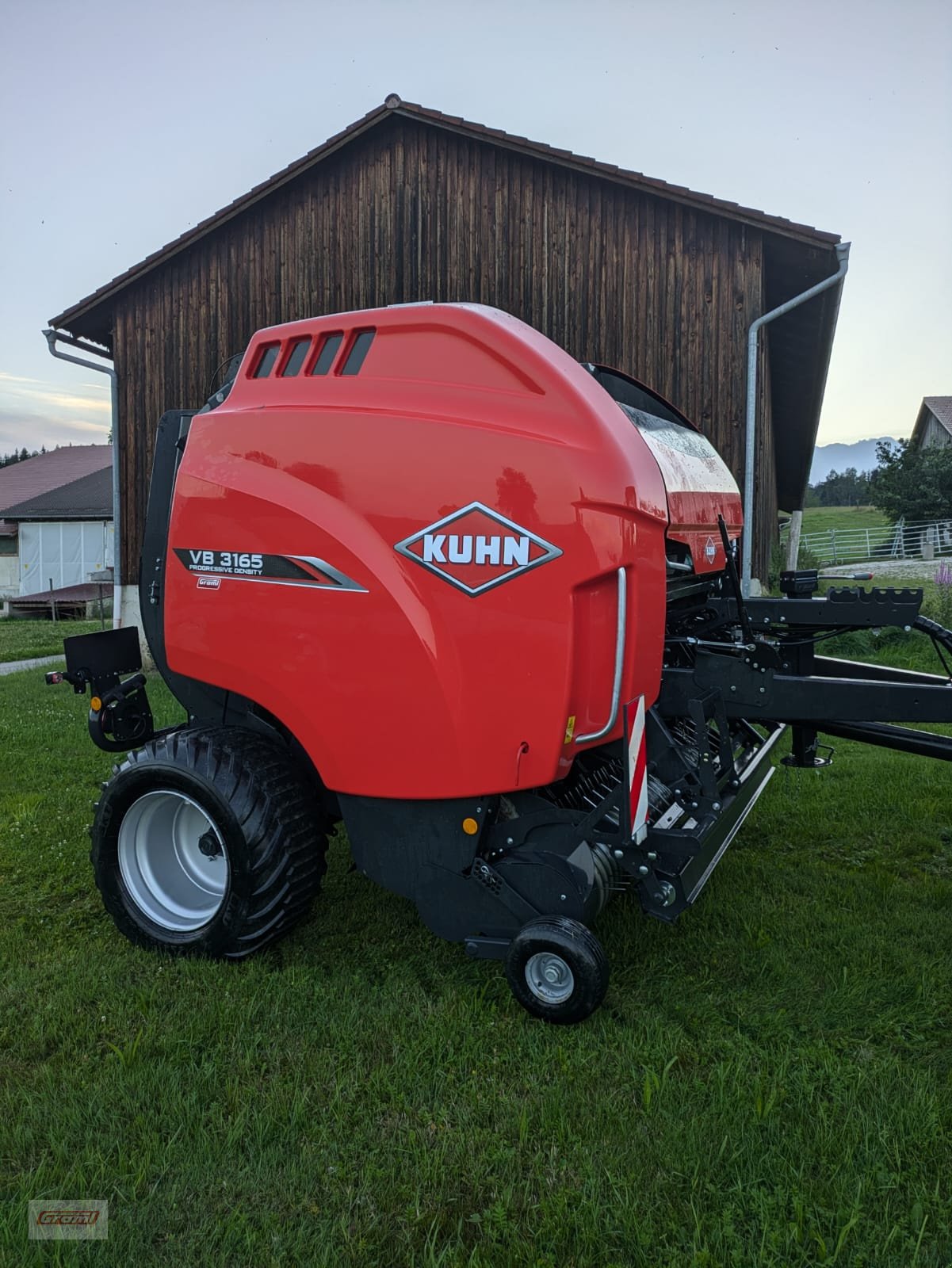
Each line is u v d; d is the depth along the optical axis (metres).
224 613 3.30
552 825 2.99
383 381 3.08
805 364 12.75
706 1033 2.86
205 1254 1.97
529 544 2.77
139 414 11.09
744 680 3.32
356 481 3.02
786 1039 2.82
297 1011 2.97
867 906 3.83
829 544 35.38
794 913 3.77
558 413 2.80
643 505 2.79
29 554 32.03
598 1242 2.00
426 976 3.27
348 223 10.11
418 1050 2.74
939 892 3.97
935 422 49.22
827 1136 2.31
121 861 3.51
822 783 5.70
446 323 3.00
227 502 3.26
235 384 3.45
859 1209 2.07
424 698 2.94
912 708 3.03
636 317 9.26
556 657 2.77
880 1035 2.85
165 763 3.30
